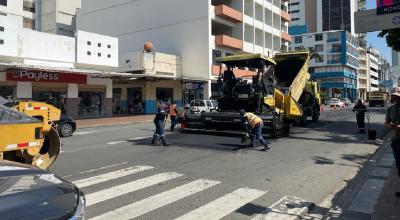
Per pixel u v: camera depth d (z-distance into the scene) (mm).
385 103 62656
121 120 29281
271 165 10172
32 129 7988
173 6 44594
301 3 132500
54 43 28547
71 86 29859
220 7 43312
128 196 7066
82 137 16984
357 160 11203
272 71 17328
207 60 41875
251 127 13109
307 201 6910
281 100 16641
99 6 51938
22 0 59188
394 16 7539
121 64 38781
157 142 14086
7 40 25391
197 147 13109
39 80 27250
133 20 48156
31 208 3076
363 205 6590
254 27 50125
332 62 104188
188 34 43344
